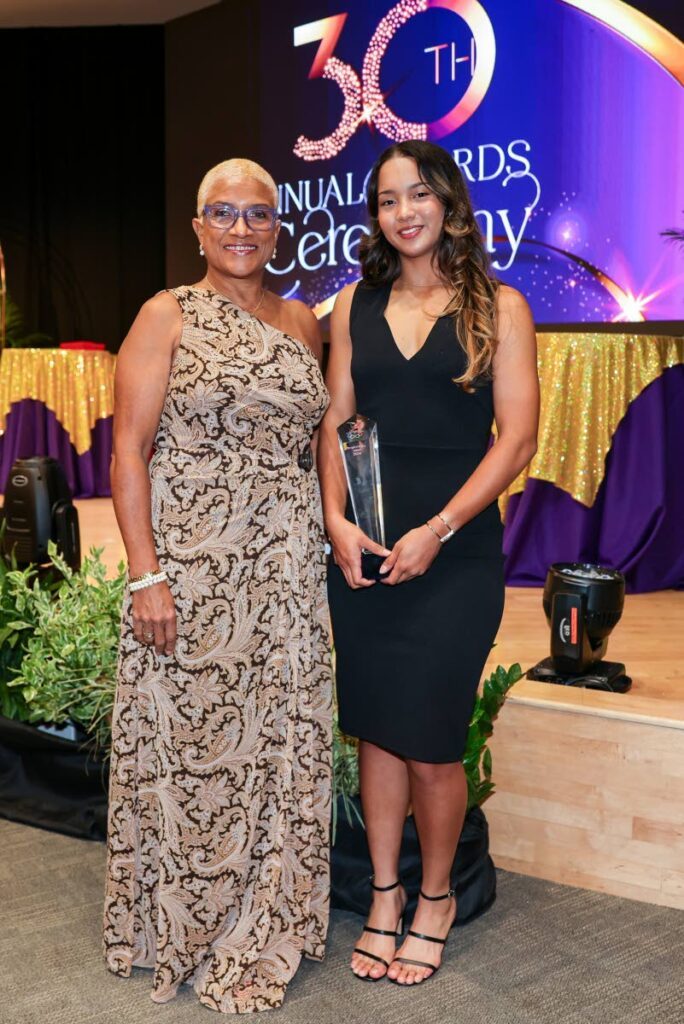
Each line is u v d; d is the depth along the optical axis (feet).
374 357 6.74
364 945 7.00
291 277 23.43
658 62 17.19
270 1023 6.26
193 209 25.86
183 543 6.43
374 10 21.22
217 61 24.75
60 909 7.55
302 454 6.73
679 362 13.42
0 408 22.18
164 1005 6.48
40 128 28.17
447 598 6.61
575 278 18.51
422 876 7.09
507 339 6.52
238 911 6.80
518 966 6.92
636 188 17.61
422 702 6.57
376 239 6.86
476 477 6.46
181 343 6.35
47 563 11.02
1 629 9.11
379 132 21.36
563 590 8.66
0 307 16.51
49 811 8.92
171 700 6.54
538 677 8.79
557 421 13.20
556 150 18.57
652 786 7.81
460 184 6.58
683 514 13.66
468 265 6.59
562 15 18.26
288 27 22.99
